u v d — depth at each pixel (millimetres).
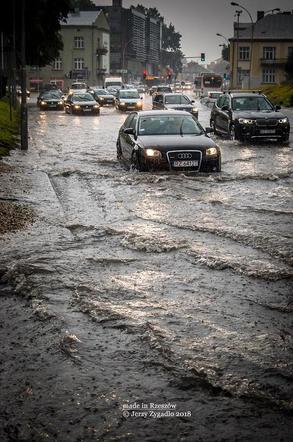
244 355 6242
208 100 75250
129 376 5832
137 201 14445
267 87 91000
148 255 9953
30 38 65312
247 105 30328
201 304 7738
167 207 13789
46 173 19094
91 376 5832
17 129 36156
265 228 11797
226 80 140750
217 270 9156
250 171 19391
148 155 17516
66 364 6098
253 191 15836
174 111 20141
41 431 4898
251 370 5914
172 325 7043
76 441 4770
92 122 45281
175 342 6566
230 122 29625
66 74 143250
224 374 5828
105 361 6164
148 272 9047
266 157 23438
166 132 18922
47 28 67250
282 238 10969
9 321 7293
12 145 27109
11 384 5684
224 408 5246
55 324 7133
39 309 7566
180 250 10211
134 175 17688
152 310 7523
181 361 6113
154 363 6098
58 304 7766
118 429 4926
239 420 5062
